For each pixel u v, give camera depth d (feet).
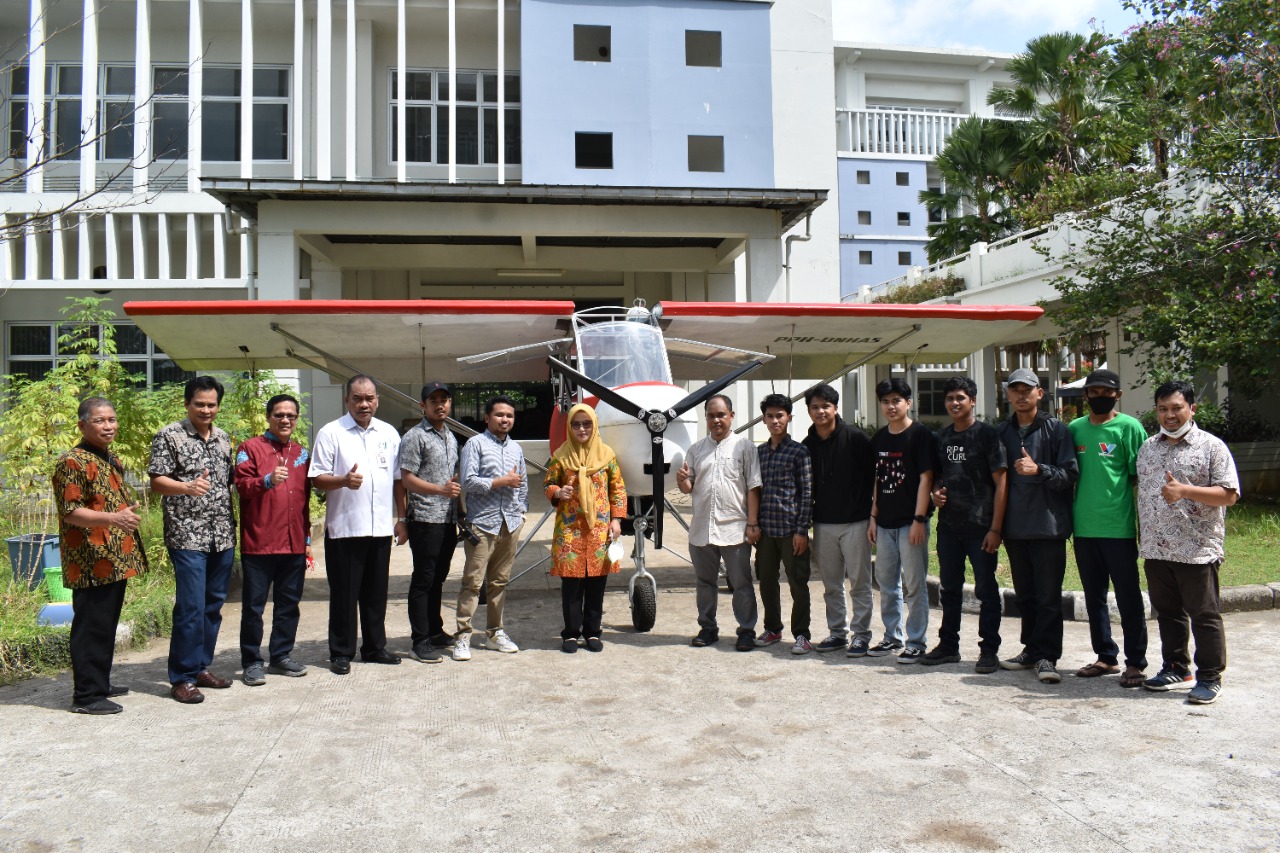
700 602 19.01
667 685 15.71
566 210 47.24
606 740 12.78
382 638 17.61
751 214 48.62
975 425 16.44
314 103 60.70
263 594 16.29
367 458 17.07
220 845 9.51
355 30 59.77
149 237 58.13
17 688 15.99
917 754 11.99
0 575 24.14
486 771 11.60
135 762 12.03
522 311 25.21
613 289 64.49
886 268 132.46
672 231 48.11
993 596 16.15
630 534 22.65
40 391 28.86
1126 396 49.08
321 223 45.16
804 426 59.93
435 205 46.09
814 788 10.88
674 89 57.88
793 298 66.08
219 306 24.57
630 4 57.57
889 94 144.46
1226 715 13.38
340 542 16.83
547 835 9.69
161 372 57.67
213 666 17.57
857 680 15.85
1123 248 37.86
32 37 53.93
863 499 17.80
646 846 9.39
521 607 23.63
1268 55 34.81
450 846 9.45
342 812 10.34
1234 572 23.61
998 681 15.61
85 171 53.98
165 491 14.74
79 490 14.11
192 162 55.62
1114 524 15.15
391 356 30.71
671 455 21.26
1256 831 9.46
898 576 17.52
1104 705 14.03
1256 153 34.63
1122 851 9.07
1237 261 34.19
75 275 57.16
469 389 60.75
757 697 14.87
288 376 53.21
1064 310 40.91
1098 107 73.10
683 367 31.07
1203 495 13.73
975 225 81.92
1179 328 33.63
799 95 67.15
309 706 14.66
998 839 9.40
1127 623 15.07
